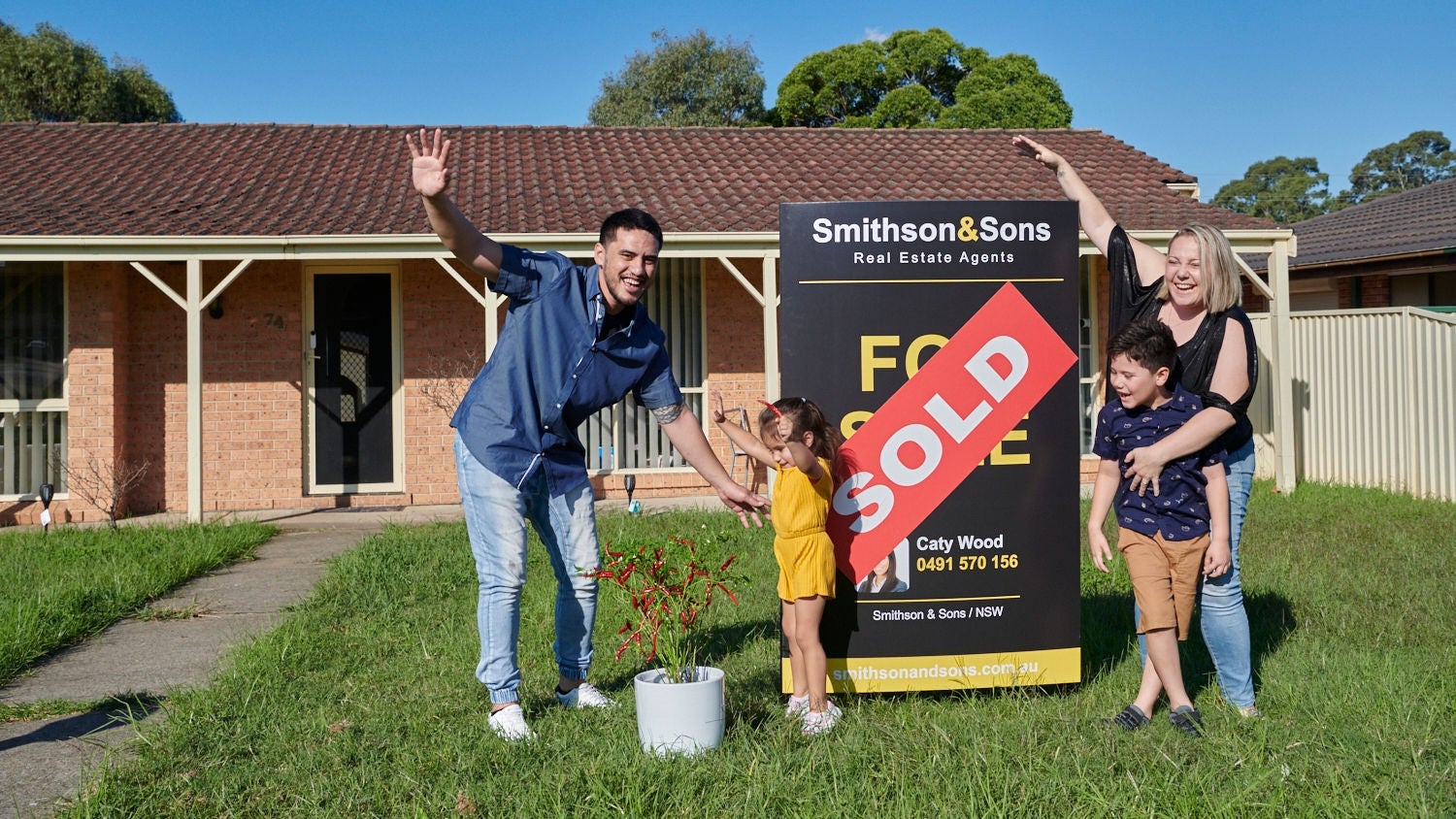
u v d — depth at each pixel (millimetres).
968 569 4785
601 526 9969
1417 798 3395
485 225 11656
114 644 6168
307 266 12969
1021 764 3734
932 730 4230
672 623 4352
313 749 4031
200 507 11133
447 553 8656
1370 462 12352
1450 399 11148
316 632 6066
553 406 4355
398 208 12344
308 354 12977
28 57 34531
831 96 35719
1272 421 13664
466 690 4840
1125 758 3826
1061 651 4828
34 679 5441
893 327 4742
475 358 13031
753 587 7059
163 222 11391
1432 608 6141
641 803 3436
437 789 3637
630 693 4820
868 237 4727
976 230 4758
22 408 12016
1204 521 4277
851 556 4742
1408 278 17297
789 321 4719
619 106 37781
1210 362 4297
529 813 3408
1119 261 4781
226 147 14828
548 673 5191
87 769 4027
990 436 4789
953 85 35750
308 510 12469
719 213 12453
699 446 4738
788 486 4445
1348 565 7570
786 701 4668
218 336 12695
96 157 13945
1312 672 4918
